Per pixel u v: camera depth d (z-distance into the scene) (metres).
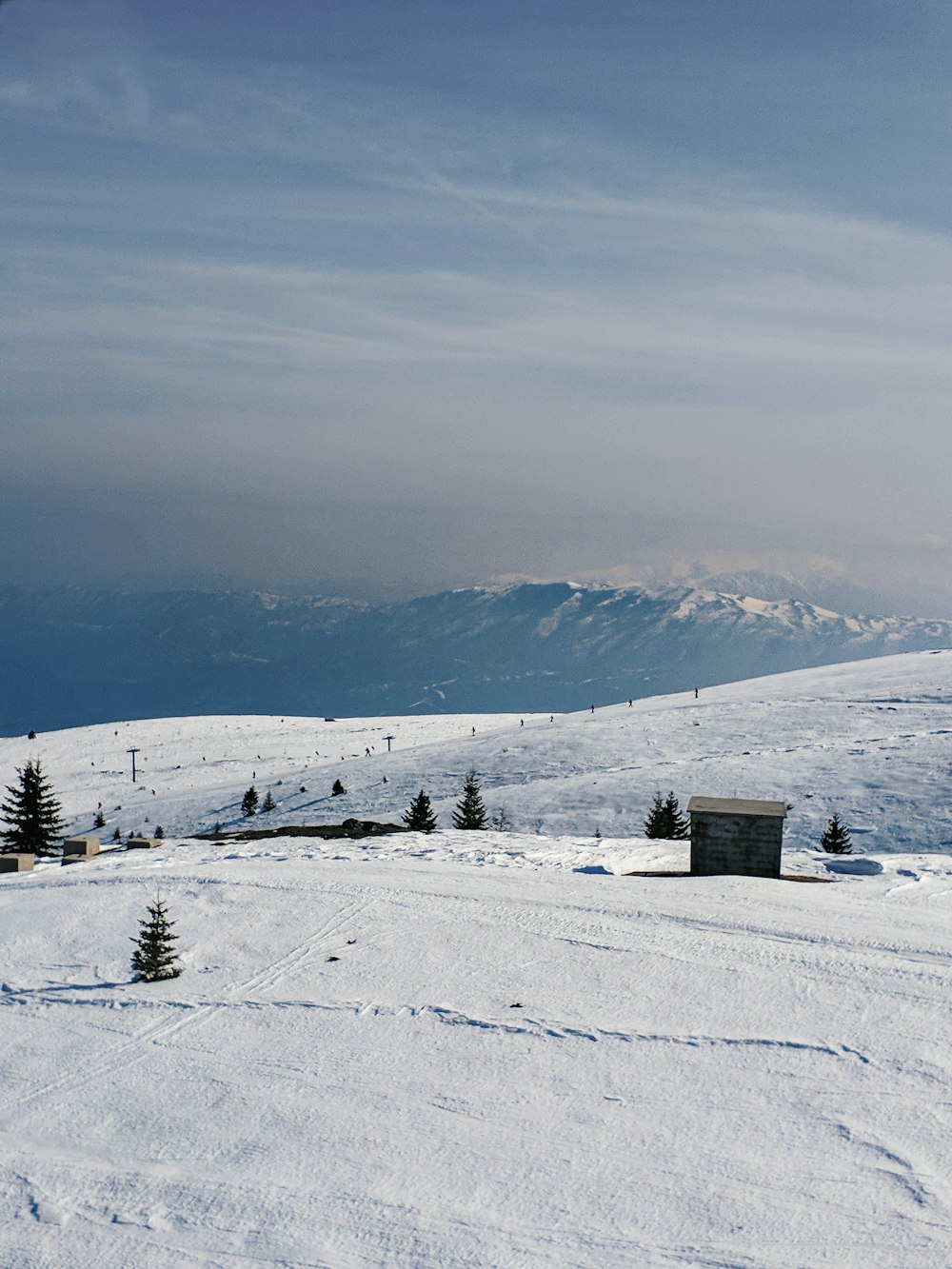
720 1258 10.54
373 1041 15.64
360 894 22.69
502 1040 15.42
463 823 73.50
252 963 19.00
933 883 23.39
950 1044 14.53
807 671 157.12
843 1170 11.86
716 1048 14.81
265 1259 10.86
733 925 19.73
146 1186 12.27
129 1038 16.25
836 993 16.33
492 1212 11.45
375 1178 12.20
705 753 96.50
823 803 74.38
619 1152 12.45
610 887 23.09
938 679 121.06
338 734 175.88
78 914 22.34
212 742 169.88
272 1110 13.83
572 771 97.06
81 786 139.38
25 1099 14.49
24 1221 11.70
